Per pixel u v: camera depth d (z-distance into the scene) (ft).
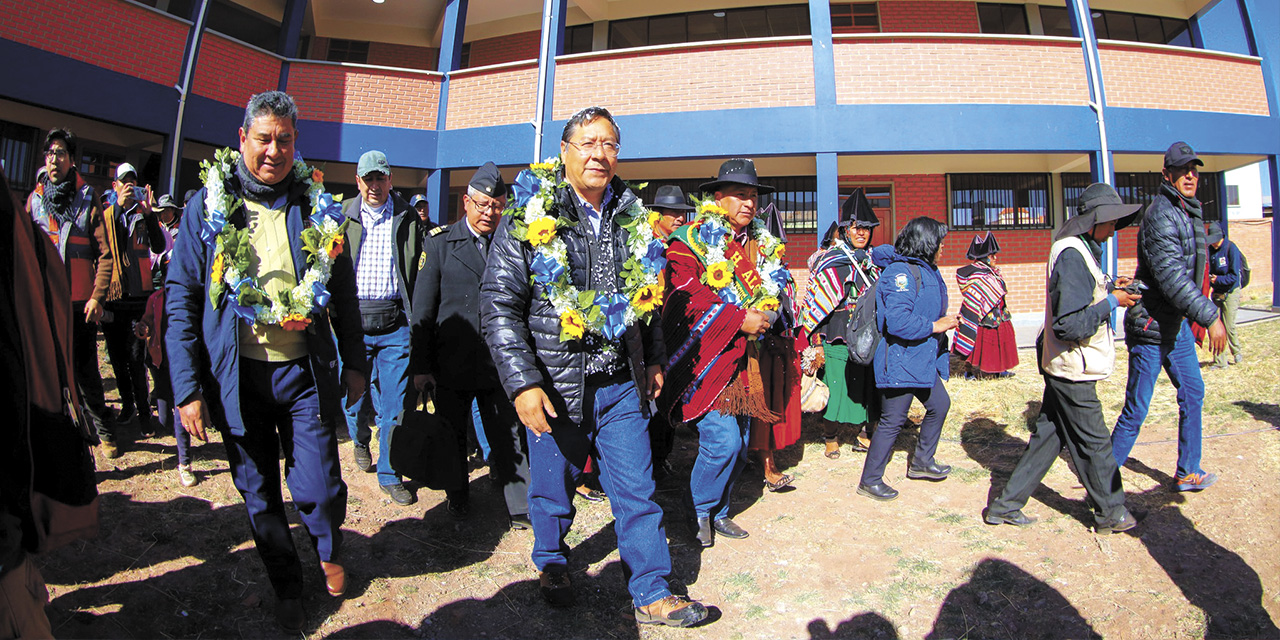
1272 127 34.81
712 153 32.37
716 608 10.62
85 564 10.96
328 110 34.96
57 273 6.20
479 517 14.06
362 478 15.93
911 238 14.66
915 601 11.00
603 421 9.98
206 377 9.30
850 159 36.35
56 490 5.92
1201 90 34.22
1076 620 10.43
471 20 46.62
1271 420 17.40
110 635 9.27
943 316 15.03
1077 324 12.10
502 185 13.55
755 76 32.55
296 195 10.01
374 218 15.34
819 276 17.28
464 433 13.97
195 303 9.23
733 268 12.95
